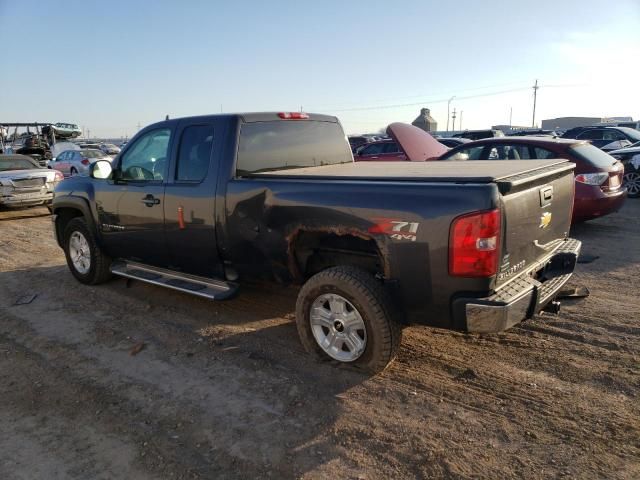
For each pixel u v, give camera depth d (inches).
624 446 116.9
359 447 120.0
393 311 143.5
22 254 325.7
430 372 153.4
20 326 200.8
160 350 175.6
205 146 181.8
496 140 346.0
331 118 222.4
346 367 154.9
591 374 149.0
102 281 247.6
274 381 151.2
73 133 1307.8
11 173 503.8
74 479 113.0
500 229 126.8
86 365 166.2
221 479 111.1
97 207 224.5
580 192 315.3
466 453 116.4
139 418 135.0
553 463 112.2
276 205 158.9
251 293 228.7
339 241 159.6
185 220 186.7
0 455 122.1
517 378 148.4
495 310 127.3
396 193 136.3
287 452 119.3
